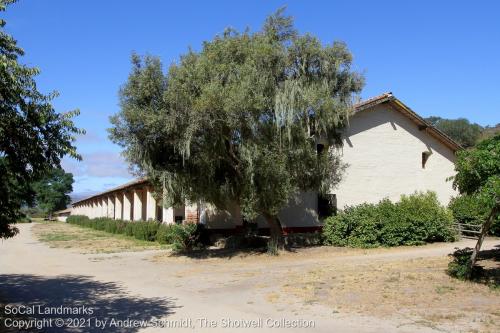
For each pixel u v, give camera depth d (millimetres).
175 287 12688
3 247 26109
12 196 8555
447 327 7777
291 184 17922
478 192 11328
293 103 16641
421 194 23562
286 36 17844
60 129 8336
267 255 18859
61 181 90000
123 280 14055
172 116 16219
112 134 17422
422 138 28391
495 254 15828
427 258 15906
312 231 24750
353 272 13477
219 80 16422
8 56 7777
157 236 27469
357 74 18250
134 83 17188
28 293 11883
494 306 9047
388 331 7668
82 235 35688
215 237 23953
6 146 8039
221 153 17438
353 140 26266
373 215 20609
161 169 18203
